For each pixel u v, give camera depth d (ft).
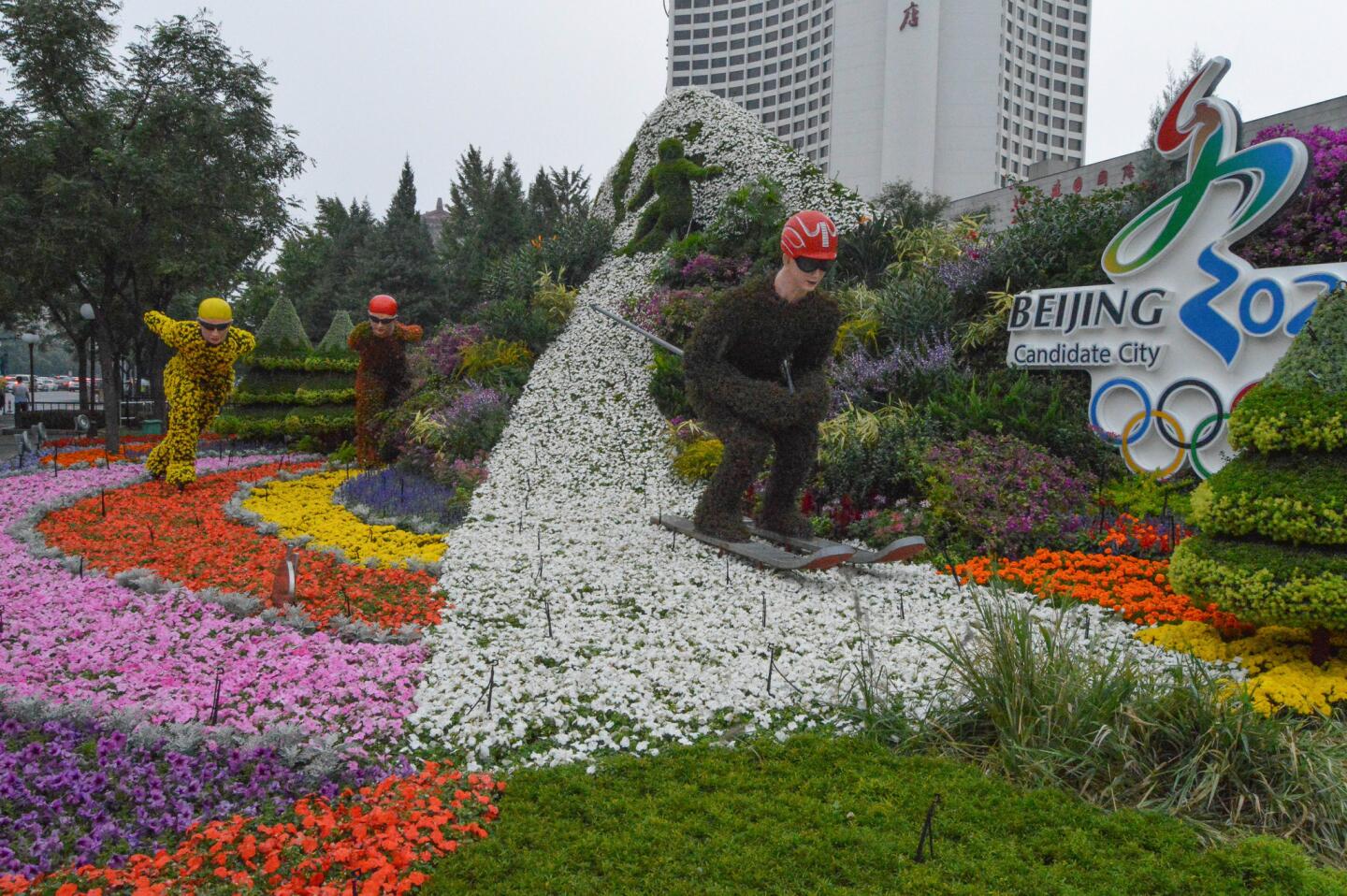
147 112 52.34
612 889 9.69
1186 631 17.98
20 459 46.34
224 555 24.18
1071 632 18.06
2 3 48.52
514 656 17.35
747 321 23.82
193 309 88.48
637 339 48.93
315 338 98.12
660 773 12.57
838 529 27.45
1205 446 27.14
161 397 69.97
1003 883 9.86
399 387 43.37
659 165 64.13
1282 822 11.43
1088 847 10.55
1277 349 25.68
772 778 12.41
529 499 33.27
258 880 9.74
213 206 54.54
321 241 103.04
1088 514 25.84
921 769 12.62
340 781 12.04
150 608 19.15
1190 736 12.45
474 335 52.49
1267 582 15.47
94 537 26.32
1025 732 12.82
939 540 25.20
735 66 226.17
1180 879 9.96
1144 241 28.96
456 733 13.97
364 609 20.30
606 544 26.66
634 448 38.40
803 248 22.49
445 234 113.70
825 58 203.10
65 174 50.78
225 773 11.71
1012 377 33.12
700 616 19.98
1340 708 14.52
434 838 10.55
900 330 37.99
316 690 15.26
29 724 12.66
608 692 15.55
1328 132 31.86
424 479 37.47
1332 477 15.40
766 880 9.83
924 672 16.37
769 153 65.41
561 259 63.05
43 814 10.53
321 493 36.14
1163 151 28.91
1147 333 28.78
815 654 17.56
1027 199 42.98
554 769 12.73
